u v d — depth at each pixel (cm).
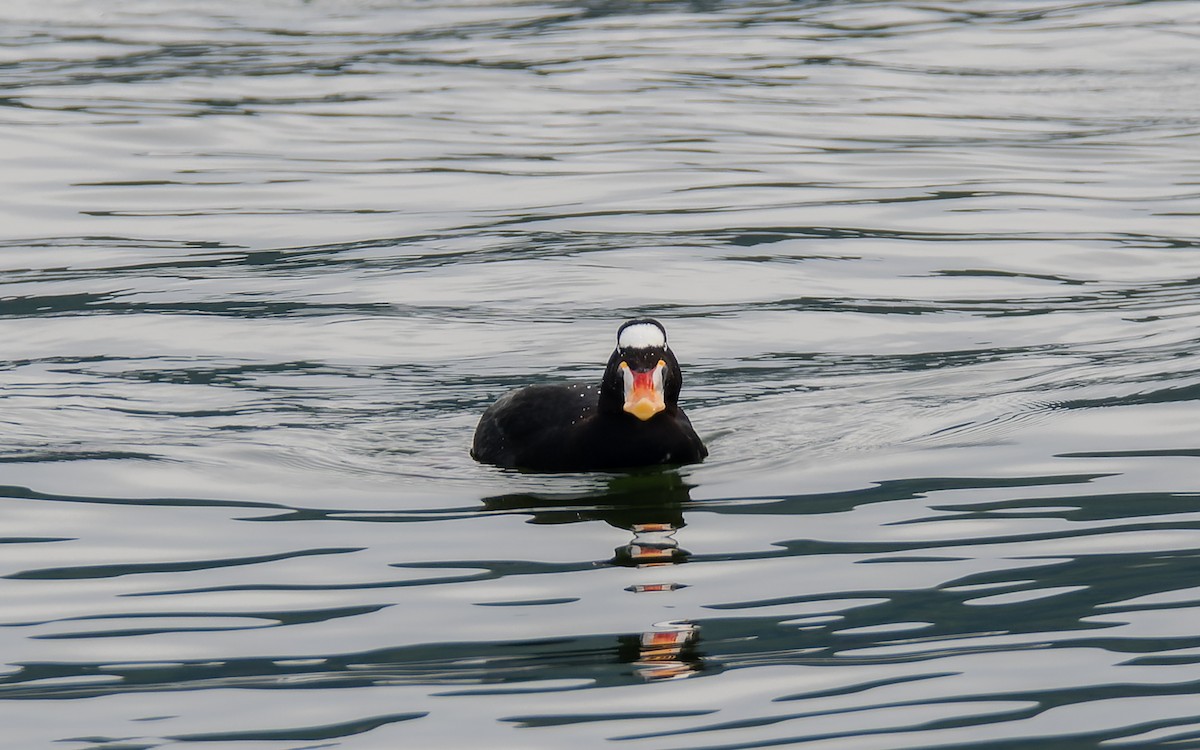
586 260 1855
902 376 1416
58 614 874
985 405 1312
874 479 1127
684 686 769
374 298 1705
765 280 1770
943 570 928
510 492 1117
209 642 832
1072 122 2712
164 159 2436
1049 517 1023
